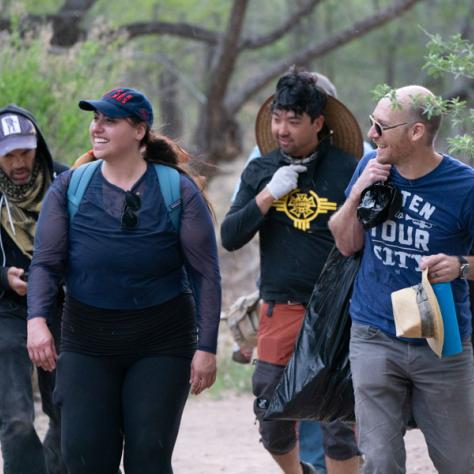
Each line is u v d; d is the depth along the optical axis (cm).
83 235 1407
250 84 4953
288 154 1705
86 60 3075
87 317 1416
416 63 6241
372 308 1424
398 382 1417
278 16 6256
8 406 1588
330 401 1516
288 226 1692
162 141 1455
